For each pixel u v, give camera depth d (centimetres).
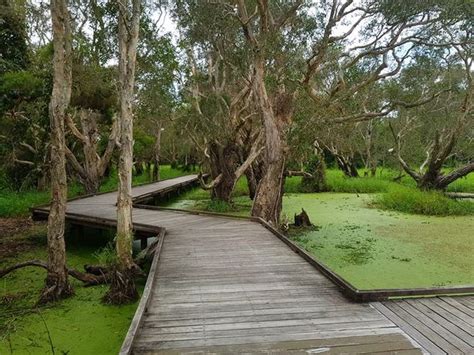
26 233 1018
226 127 1442
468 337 317
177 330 337
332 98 1099
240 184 1969
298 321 352
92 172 1573
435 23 972
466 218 1173
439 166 1539
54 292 562
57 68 554
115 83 1270
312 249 810
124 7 564
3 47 1034
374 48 1038
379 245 841
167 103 1442
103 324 483
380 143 2634
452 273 642
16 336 452
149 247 683
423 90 1341
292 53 980
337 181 1973
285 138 1000
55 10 539
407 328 335
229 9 965
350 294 409
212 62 1688
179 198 1845
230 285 454
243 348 305
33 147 1564
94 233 1027
